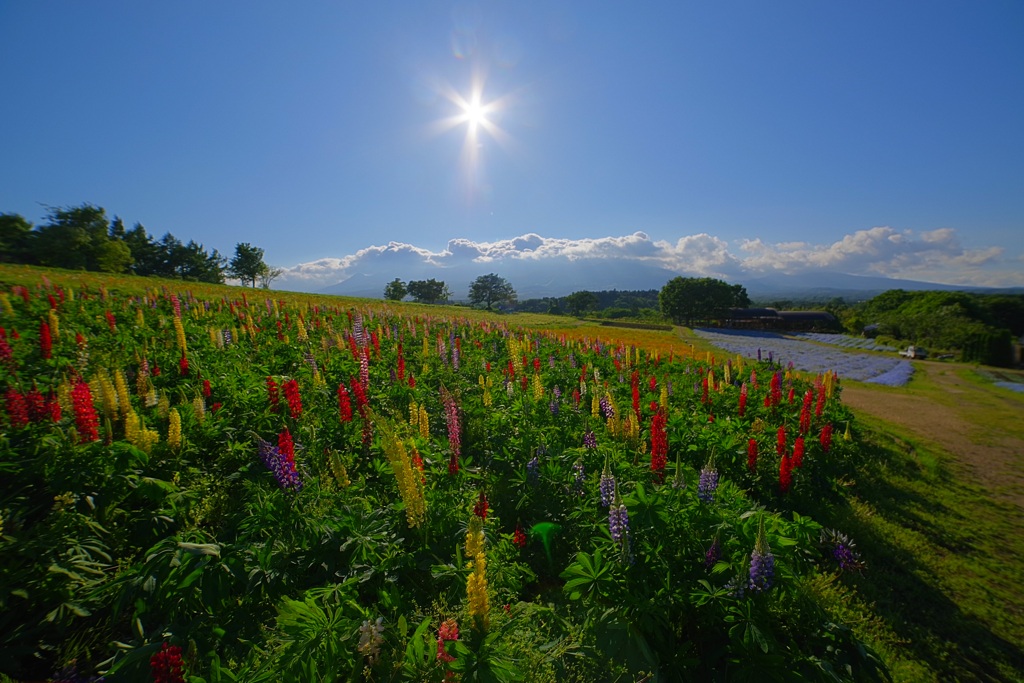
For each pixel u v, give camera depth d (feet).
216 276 339.98
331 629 11.87
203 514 18.61
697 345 153.28
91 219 244.83
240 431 24.79
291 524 16.75
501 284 532.73
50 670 12.75
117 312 54.34
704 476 18.26
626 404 38.70
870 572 23.26
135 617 12.92
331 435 26.00
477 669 11.48
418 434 24.97
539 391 36.63
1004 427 56.75
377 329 64.13
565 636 15.23
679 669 13.69
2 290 68.80
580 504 21.72
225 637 13.41
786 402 45.52
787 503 27.84
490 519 19.31
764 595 14.17
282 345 48.32
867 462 37.70
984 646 19.49
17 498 16.76
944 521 30.30
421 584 16.65
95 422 19.20
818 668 13.32
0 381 25.95
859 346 195.11
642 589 14.69
